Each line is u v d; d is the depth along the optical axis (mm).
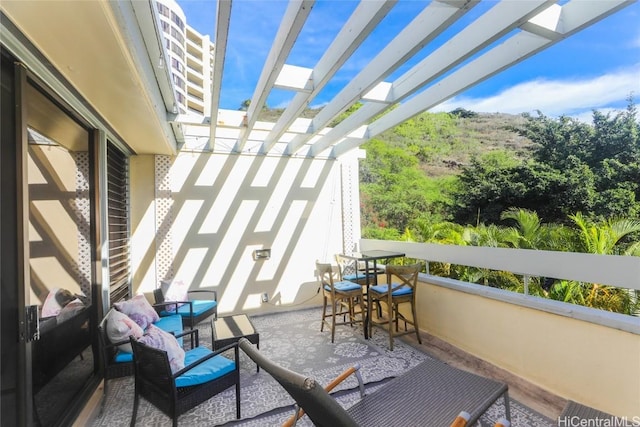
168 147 4145
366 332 3820
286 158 5238
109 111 2799
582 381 2256
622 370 2053
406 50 2240
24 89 1802
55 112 2307
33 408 1872
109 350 2447
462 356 3182
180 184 4672
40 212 2082
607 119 9359
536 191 9750
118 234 3918
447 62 2436
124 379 2984
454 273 7066
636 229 5953
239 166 4965
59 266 2330
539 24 1986
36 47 1788
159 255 4527
